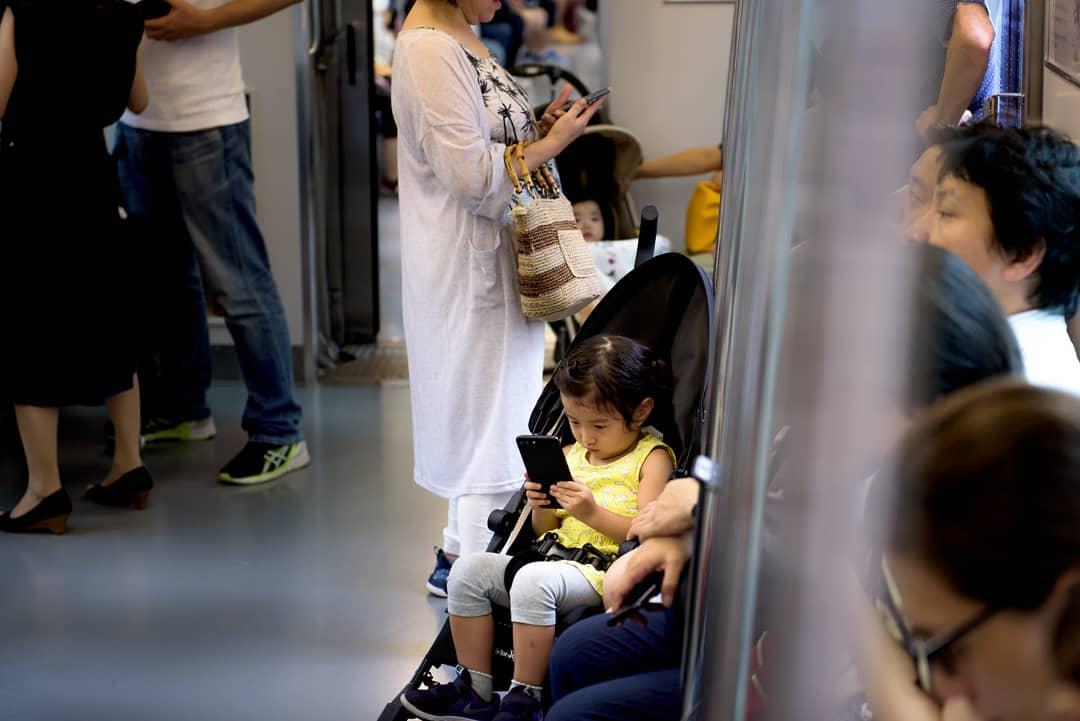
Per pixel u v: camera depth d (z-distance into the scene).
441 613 3.21
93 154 3.75
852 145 0.83
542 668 2.20
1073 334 1.87
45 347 3.68
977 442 0.93
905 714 1.01
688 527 1.69
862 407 0.85
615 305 2.45
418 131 2.82
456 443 3.00
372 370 5.73
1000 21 2.28
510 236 2.92
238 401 5.26
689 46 5.05
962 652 0.97
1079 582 0.91
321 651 3.00
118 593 3.34
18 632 3.09
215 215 4.15
